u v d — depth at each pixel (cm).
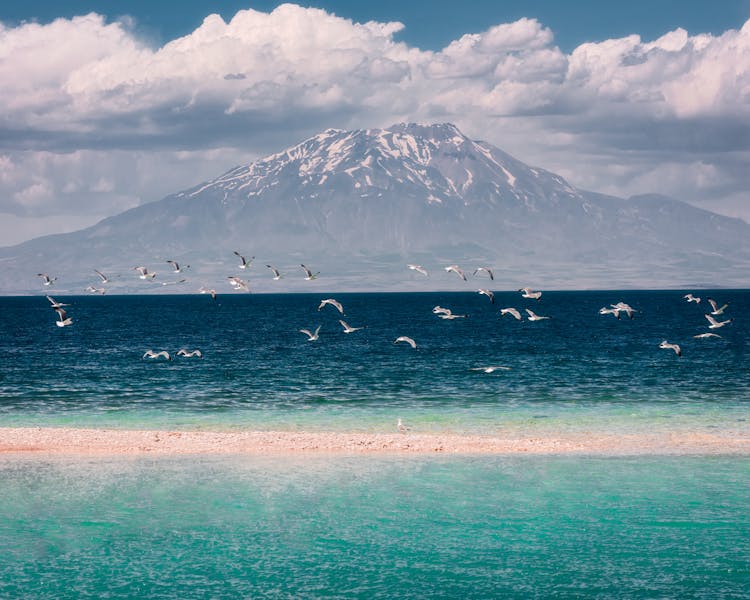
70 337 18412
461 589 3653
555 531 4294
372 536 4234
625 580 3728
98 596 3578
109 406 8162
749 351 14225
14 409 7950
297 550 4062
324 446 6053
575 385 9744
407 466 5509
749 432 6700
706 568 3847
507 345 15912
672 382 9988
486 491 4950
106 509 4616
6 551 4034
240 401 8506
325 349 14988
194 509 4616
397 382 10062
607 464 5581
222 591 3638
